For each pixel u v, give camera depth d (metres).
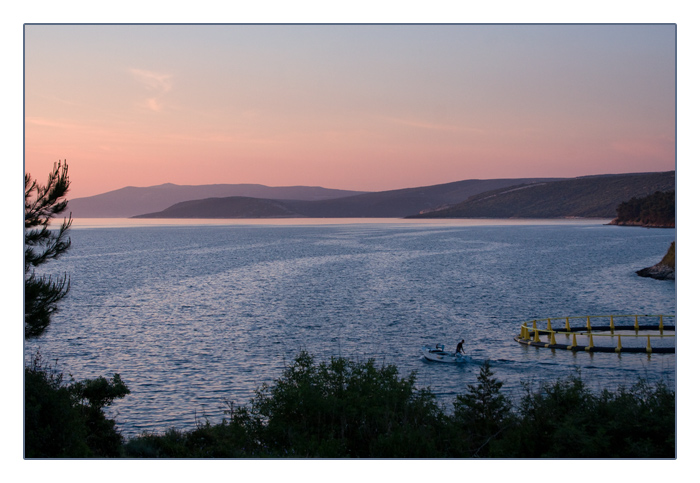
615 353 35.59
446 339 41.16
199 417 25.44
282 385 16.39
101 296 66.06
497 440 14.30
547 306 55.81
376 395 15.91
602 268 91.75
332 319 49.31
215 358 36.12
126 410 26.45
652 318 47.50
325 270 94.31
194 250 151.12
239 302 60.25
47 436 14.15
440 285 72.50
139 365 34.59
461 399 16.39
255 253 137.25
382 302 58.78
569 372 31.59
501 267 95.88
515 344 39.34
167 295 66.62
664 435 13.75
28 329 15.89
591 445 13.25
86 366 34.44
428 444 13.77
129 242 192.88
